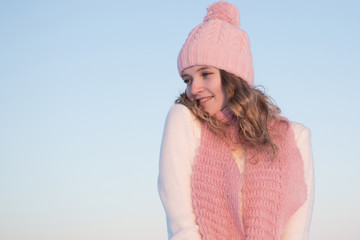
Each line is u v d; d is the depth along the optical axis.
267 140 2.28
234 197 2.16
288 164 2.31
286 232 2.29
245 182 2.26
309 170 2.43
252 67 2.37
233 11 2.39
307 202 2.38
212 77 2.24
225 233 2.13
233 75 2.27
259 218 2.18
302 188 2.35
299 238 2.28
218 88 2.25
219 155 2.23
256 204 2.21
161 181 2.17
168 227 2.13
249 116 2.26
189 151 2.22
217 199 2.16
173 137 2.21
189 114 2.28
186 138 2.23
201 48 2.23
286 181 2.28
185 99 2.35
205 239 2.07
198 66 2.25
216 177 2.19
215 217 2.13
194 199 2.14
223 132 2.28
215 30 2.26
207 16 2.40
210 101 2.27
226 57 2.23
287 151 2.34
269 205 2.21
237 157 2.32
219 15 2.37
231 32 2.28
